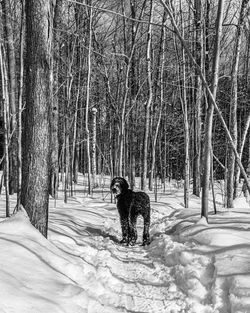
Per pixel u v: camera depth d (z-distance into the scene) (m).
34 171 6.57
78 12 17.38
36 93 6.51
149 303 4.91
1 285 4.00
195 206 16.36
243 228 7.13
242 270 4.94
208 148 8.20
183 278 5.50
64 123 18.30
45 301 4.01
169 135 29.48
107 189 21.89
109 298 5.03
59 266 5.43
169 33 18.94
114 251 7.72
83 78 20.05
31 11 6.46
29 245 5.52
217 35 7.87
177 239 7.80
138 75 20.36
